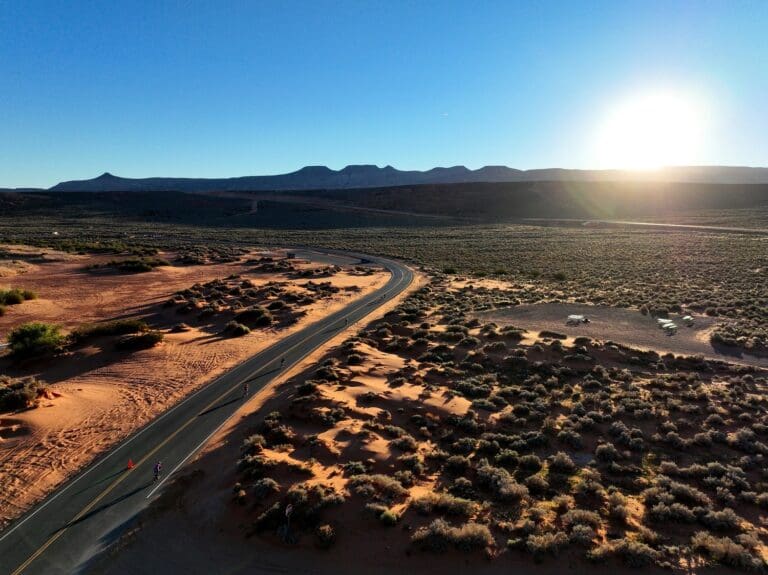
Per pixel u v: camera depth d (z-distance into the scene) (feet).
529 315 148.66
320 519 48.65
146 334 129.29
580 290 191.42
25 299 187.62
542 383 93.86
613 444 69.36
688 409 79.46
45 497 60.59
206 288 207.51
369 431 69.77
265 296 192.44
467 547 44.32
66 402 90.79
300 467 58.34
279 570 43.83
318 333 138.72
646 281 201.87
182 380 103.45
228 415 84.02
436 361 107.24
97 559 48.78
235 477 58.54
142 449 72.64
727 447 68.49
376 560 43.78
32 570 47.91
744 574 42.14
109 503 58.90
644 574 41.60
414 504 51.39
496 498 54.29
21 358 117.50
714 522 49.32
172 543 49.47
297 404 78.84
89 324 156.46
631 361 105.50
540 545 44.32
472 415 77.10
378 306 173.47
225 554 46.65
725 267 223.10
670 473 60.75
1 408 84.12
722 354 109.50
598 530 47.96
